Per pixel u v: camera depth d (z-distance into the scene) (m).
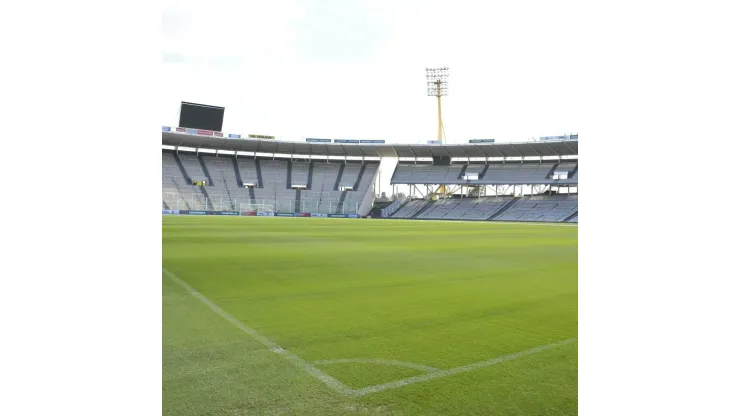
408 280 6.64
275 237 14.58
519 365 3.15
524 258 9.80
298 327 4.03
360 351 3.40
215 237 14.12
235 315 4.44
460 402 2.58
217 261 8.45
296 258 9.09
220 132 47.41
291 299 5.21
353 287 6.03
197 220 28.12
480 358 3.28
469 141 48.88
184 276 6.71
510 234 19.11
